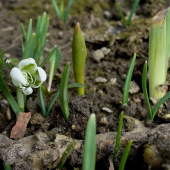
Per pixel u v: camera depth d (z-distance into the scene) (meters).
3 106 0.45
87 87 0.48
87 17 0.63
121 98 0.46
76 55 0.43
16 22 0.62
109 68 0.51
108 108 0.44
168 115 0.42
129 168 0.39
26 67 0.39
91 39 0.55
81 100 0.44
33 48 0.43
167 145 0.36
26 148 0.38
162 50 0.43
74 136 0.42
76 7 0.65
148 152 0.36
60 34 0.59
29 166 0.37
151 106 0.44
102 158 0.39
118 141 0.37
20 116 0.43
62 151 0.38
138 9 0.63
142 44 0.54
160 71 0.44
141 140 0.39
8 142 0.39
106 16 0.63
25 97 0.45
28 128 0.43
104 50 0.53
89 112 0.43
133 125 0.42
